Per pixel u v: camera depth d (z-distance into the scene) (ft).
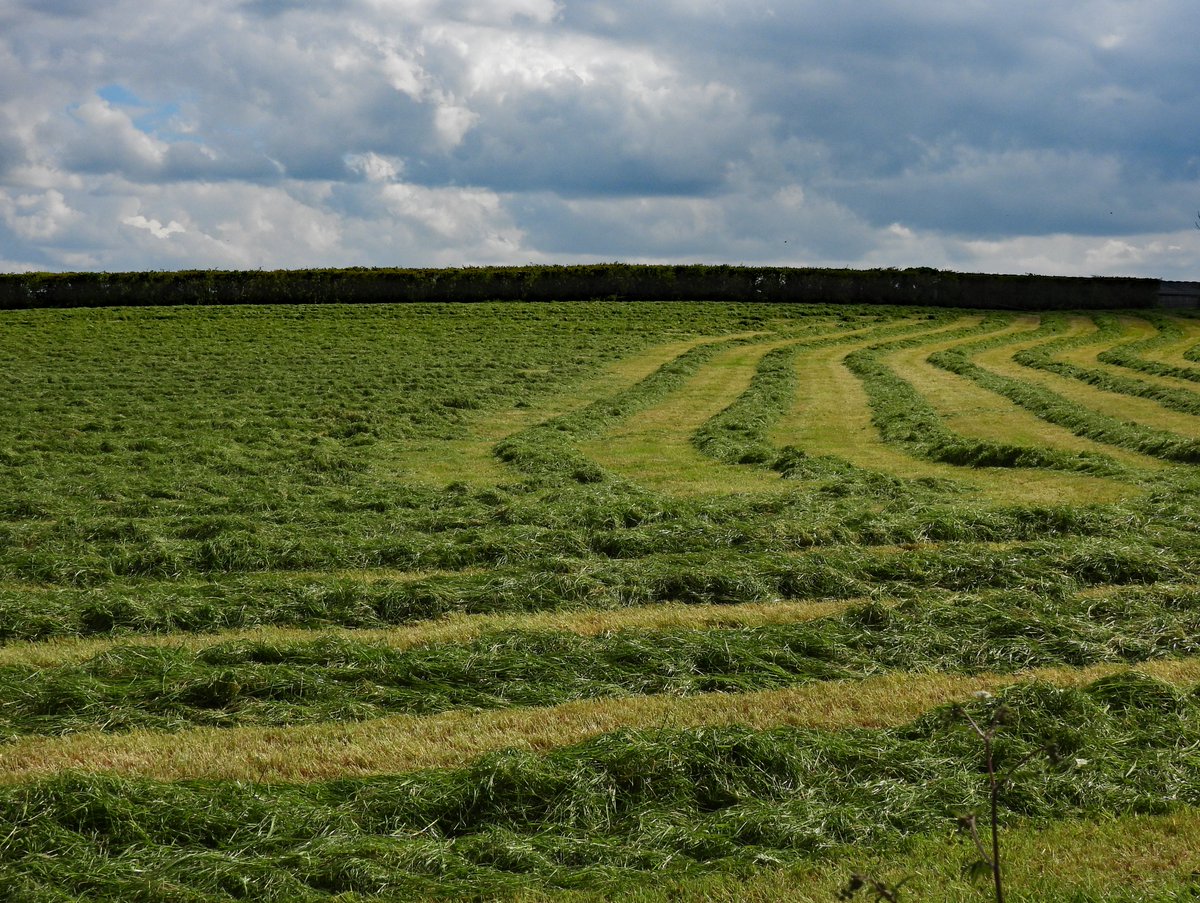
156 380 100.63
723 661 29.19
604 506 47.11
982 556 38.32
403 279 179.73
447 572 39.88
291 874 17.89
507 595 35.70
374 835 19.38
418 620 34.40
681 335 144.05
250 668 28.09
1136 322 166.20
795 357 123.95
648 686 28.17
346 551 41.57
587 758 21.80
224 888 17.63
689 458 66.28
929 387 98.48
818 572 37.17
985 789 20.72
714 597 36.24
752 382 104.06
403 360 116.57
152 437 71.41
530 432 75.46
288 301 177.68
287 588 36.24
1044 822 19.60
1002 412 82.43
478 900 17.46
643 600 36.22
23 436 71.61
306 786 21.52
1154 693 24.77
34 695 26.91
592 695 27.55
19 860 18.28
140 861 18.44
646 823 19.71
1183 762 21.62
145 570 39.68
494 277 182.09
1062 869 17.83
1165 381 92.94
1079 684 27.02
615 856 18.74
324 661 29.45
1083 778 20.95
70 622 33.53
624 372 111.24
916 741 23.08
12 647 31.78
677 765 21.31
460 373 107.24
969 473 58.90
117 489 53.57
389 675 28.40
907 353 127.75
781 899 17.11
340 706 26.76
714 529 43.32
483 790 20.62
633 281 185.57
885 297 189.26
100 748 24.25
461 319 155.53
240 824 19.77
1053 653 30.04
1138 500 48.26
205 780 21.84
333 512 49.24
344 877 17.90
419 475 61.67
